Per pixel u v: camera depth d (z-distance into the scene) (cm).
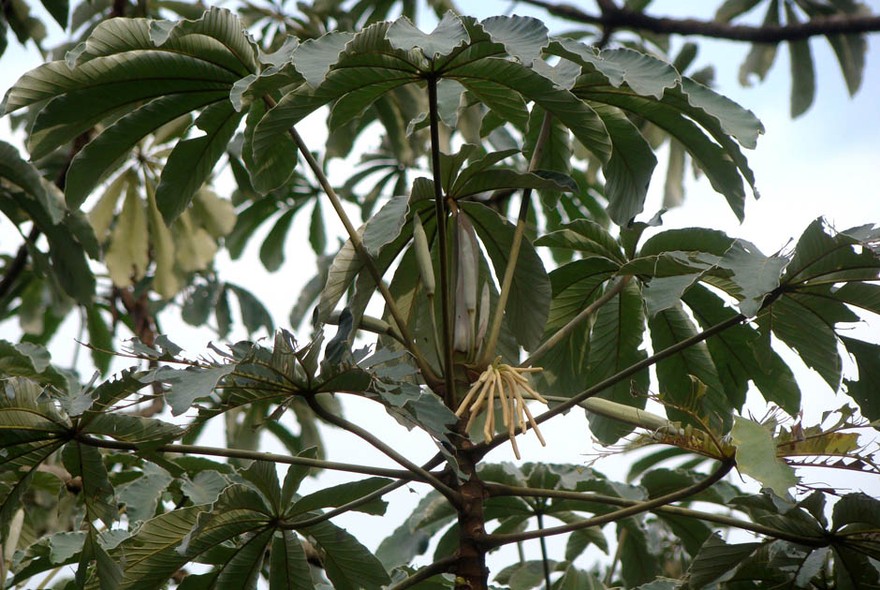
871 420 438
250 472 417
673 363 461
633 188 439
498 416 475
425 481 415
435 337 428
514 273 443
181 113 435
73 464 416
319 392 412
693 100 429
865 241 413
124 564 421
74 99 429
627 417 430
